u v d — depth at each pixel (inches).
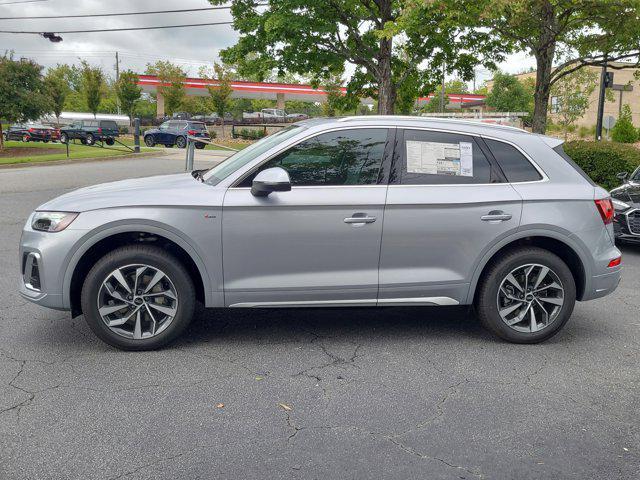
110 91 2723.9
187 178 196.5
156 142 1406.3
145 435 130.1
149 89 2217.0
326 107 1760.6
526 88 1972.2
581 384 161.2
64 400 146.1
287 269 179.2
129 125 2123.5
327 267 180.2
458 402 148.9
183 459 120.9
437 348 186.1
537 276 188.4
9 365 167.5
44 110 1244.5
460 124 190.1
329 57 629.3
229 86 1898.4
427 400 149.7
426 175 183.8
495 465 120.8
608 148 536.1
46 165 888.9
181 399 147.9
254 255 177.3
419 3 515.2
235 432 132.1
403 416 141.0
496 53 679.7
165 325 177.9
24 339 188.2
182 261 185.9
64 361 170.9
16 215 427.2
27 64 1222.9
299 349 183.3
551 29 524.4
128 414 139.5
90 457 120.9
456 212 181.5
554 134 1782.7
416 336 197.0
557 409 146.1
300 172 179.9
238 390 153.7
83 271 182.1
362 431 133.6
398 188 181.0
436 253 182.9
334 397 150.6
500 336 189.9
